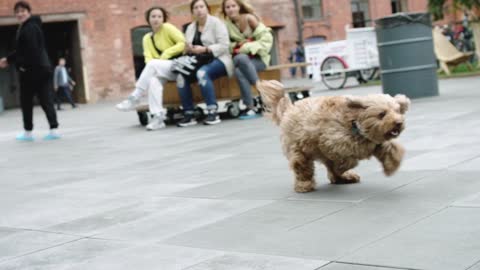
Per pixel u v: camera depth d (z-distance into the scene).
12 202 6.21
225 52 12.06
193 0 12.12
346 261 3.43
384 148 4.89
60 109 26.41
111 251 4.14
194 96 12.95
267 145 8.41
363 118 4.69
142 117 13.44
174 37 12.30
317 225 4.22
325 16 39.66
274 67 12.80
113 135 12.11
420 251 3.45
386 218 4.20
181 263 3.73
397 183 5.21
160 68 12.22
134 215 5.12
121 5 33.41
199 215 4.88
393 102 4.66
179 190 5.97
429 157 6.13
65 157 9.47
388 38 12.29
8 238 4.76
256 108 12.93
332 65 21.25
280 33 38.31
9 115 24.34
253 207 4.94
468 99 11.15
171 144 9.73
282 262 3.54
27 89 12.25
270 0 37.97
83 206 5.70
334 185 5.43
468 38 26.73
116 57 33.38
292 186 5.58
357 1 40.97
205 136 10.28
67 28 33.72
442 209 4.25
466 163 5.64
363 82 21.33
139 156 8.77
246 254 3.76
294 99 13.43
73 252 4.21
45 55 12.12
